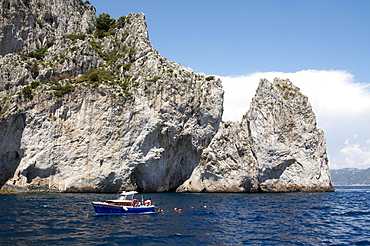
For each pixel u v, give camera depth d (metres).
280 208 50.09
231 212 45.62
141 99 84.38
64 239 27.61
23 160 75.69
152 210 44.94
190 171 91.06
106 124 80.69
